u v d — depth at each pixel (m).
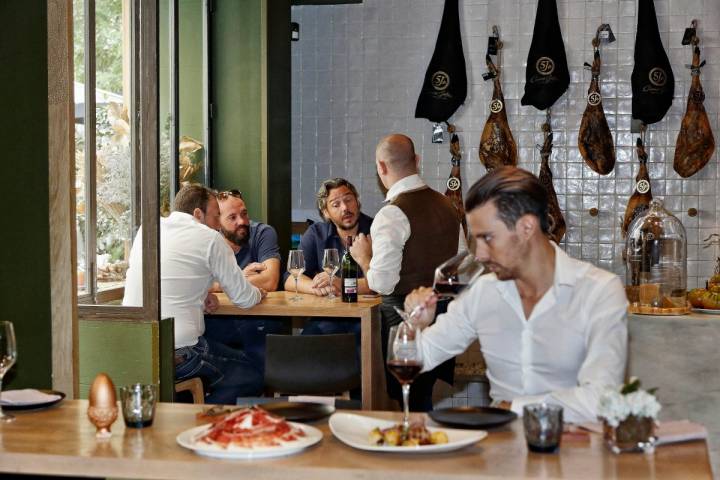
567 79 5.66
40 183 2.96
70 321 2.98
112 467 1.76
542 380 2.28
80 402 2.30
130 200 3.51
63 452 1.80
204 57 5.46
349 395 4.16
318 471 1.68
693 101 5.53
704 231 5.69
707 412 3.09
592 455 1.76
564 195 5.82
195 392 3.86
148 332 3.53
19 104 2.90
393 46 6.01
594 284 2.20
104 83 3.53
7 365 2.18
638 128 5.69
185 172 5.23
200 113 5.49
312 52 6.11
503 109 5.73
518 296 2.29
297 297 4.42
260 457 1.75
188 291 3.86
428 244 4.09
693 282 5.71
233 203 4.88
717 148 5.66
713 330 3.10
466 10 5.88
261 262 4.90
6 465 1.80
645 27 5.57
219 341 4.67
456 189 5.82
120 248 3.54
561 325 2.23
